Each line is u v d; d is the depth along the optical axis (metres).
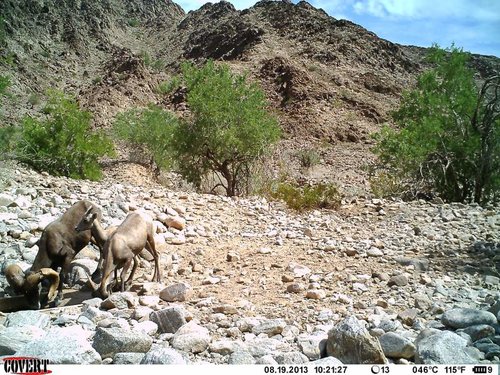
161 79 78.81
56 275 6.83
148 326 5.80
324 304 7.09
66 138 23.89
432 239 11.48
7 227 9.47
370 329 5.98
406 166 20.17
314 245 10.46
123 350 5.11
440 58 21.33
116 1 151.00
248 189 22.66
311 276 8.27
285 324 6.15
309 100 60.44
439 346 5.15
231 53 92.56
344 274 8.51
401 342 5.27
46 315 6.16
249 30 92.94
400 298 7.45
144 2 153.88
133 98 69.62
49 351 4.79
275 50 84.56
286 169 29.95
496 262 9.62
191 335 5.42
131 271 7.59
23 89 81.06
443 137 19.95
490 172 18.66
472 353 5.26
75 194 12.32
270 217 13.13
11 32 101.25
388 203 15.88
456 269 9.12
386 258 9.54
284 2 101.19
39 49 103.69
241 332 6.01
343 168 40.66
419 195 20.08
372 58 82.81
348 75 73.31
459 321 6.12
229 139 21.75
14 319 5.94
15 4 112.25
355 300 7.30
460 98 19.86
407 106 22.03
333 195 16.25
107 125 60.44
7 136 22.14
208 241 10.45
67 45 110.38
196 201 13.52
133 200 12.23
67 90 89.25
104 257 6.97
